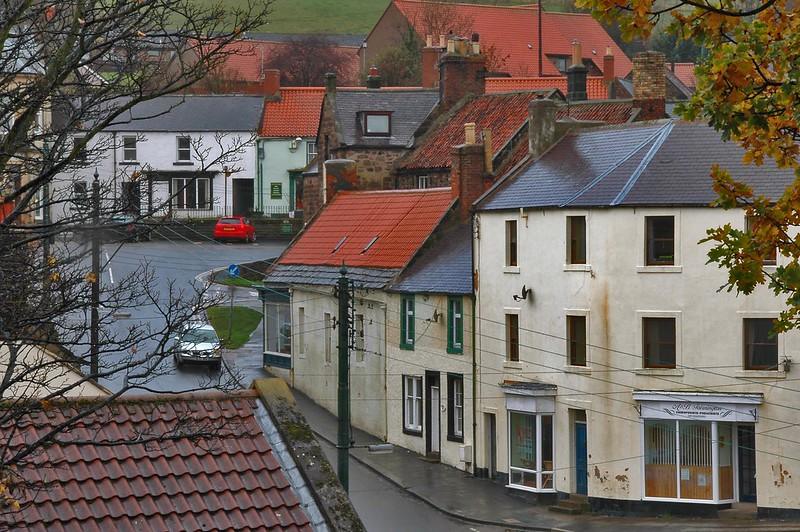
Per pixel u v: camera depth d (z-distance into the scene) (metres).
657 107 70.56
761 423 51.72
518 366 57.91
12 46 19.48
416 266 65.62
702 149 55.75
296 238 77.88
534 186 59.25
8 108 17.14
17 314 17.03
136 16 18.20
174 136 110.00
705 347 52.72
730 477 52.78
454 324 61.41
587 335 54.91
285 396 22.02
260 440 21.28
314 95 118.38
